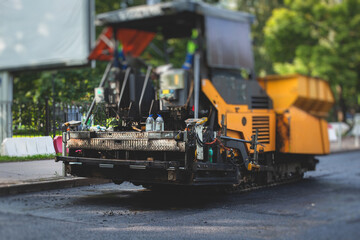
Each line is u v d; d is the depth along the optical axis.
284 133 15.96
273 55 48.06
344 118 50.88
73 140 12.63
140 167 11.13
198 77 13.73
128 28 19.58
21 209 10.54
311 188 15.79
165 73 13.07
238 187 14.70
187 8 15.87
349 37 44.84
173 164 10.92
